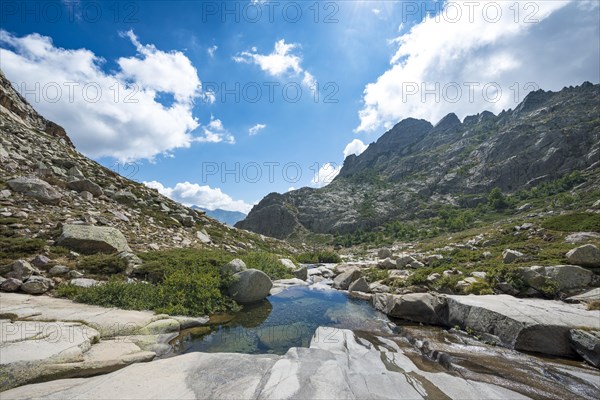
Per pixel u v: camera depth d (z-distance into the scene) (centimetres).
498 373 700
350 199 18200
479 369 718
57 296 1025
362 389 579
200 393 520
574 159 11962
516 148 14475
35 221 1510
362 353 798
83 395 500
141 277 1325
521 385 641
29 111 4162
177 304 1116
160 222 2402
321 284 1953
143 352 749
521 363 761
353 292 1614
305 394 523
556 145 12825
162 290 1162
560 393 610
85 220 1712
